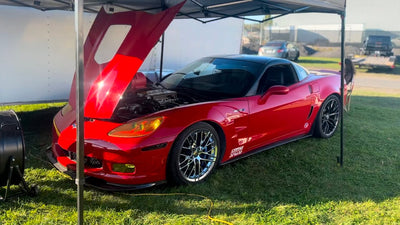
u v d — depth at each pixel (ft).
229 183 10.84
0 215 8.39
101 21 12.11
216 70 13.82
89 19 17.78
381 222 8.93
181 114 9.94
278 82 13.52
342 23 12.46
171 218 8.68
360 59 56.13
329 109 15.75
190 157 10.27
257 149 12.66
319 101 14.76
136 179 9.36
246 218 8.86
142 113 10.44
